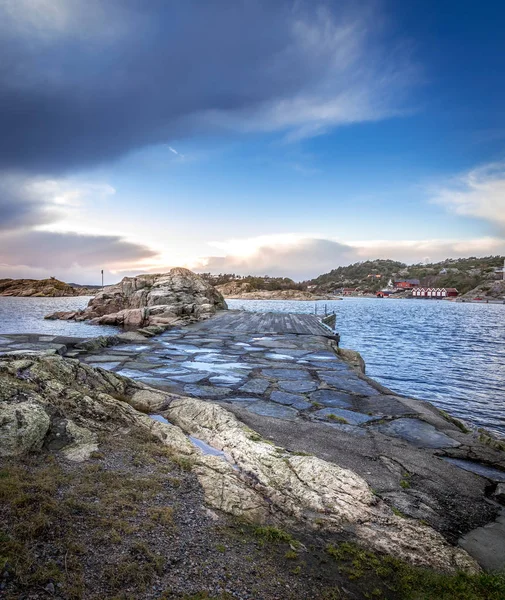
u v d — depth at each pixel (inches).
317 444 224.2
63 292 5556.1
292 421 263.6
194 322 975.6
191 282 1385.3
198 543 119.0
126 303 1476.4
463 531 150.0
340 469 181.9
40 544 103.1
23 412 169.9
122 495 136.8
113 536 112.4
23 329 1162.6
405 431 259.0
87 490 134.6
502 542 144.3
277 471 177.6
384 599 107.7
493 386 645.3
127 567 100.7
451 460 218.5
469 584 116.4
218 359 493.7
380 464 204.2
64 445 170.1
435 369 784.3
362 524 144.7
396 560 125.0
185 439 203.6
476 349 1079.0
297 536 134.8
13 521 108.8
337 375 418.9
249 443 206.4
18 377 216.8
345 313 2871.6
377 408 307.6
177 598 94.9
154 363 456.1
